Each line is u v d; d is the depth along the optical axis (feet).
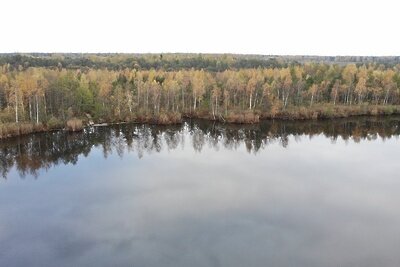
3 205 116.98
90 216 109.19
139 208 114.93
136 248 91.30
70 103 243.40
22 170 152.87
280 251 90.22
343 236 98.17
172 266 83.51
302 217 109.29
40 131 213.05
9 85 247.50
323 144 199.72
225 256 87.66
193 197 123.95
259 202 120.06
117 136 213.66
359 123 255.29
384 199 123.54
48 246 92.43
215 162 165.58
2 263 84.79
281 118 265.54
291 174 148.56
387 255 88.89
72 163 163.22
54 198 122.93
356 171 152.76
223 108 274.77
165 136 216.74
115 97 259.19
